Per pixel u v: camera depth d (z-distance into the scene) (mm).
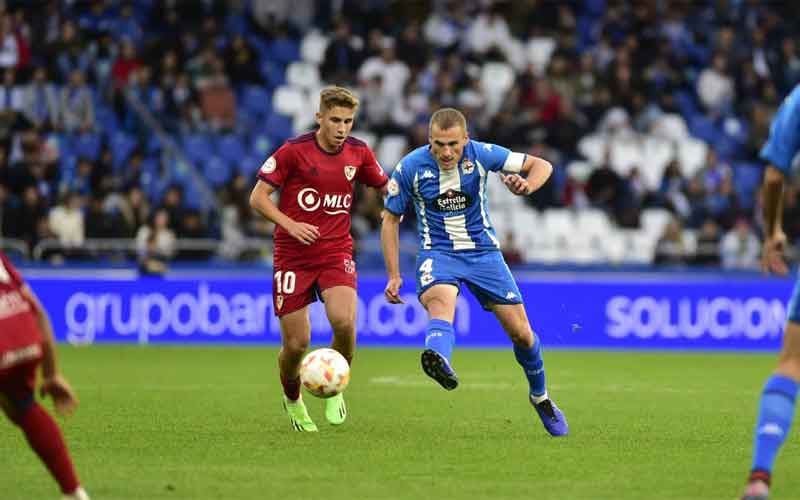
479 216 28797
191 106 81625
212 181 79375
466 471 23906
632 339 67062
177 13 89938
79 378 45969
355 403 37562
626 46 90250
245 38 89062
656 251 70562
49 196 73375
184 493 21281
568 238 78250
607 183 79062
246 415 34000
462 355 60000
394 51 87875
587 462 25234
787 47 91625
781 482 22891
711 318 67062
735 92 89812
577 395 40812
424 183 28578
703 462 25375
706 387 44156
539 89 84375
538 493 21484
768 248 20594
